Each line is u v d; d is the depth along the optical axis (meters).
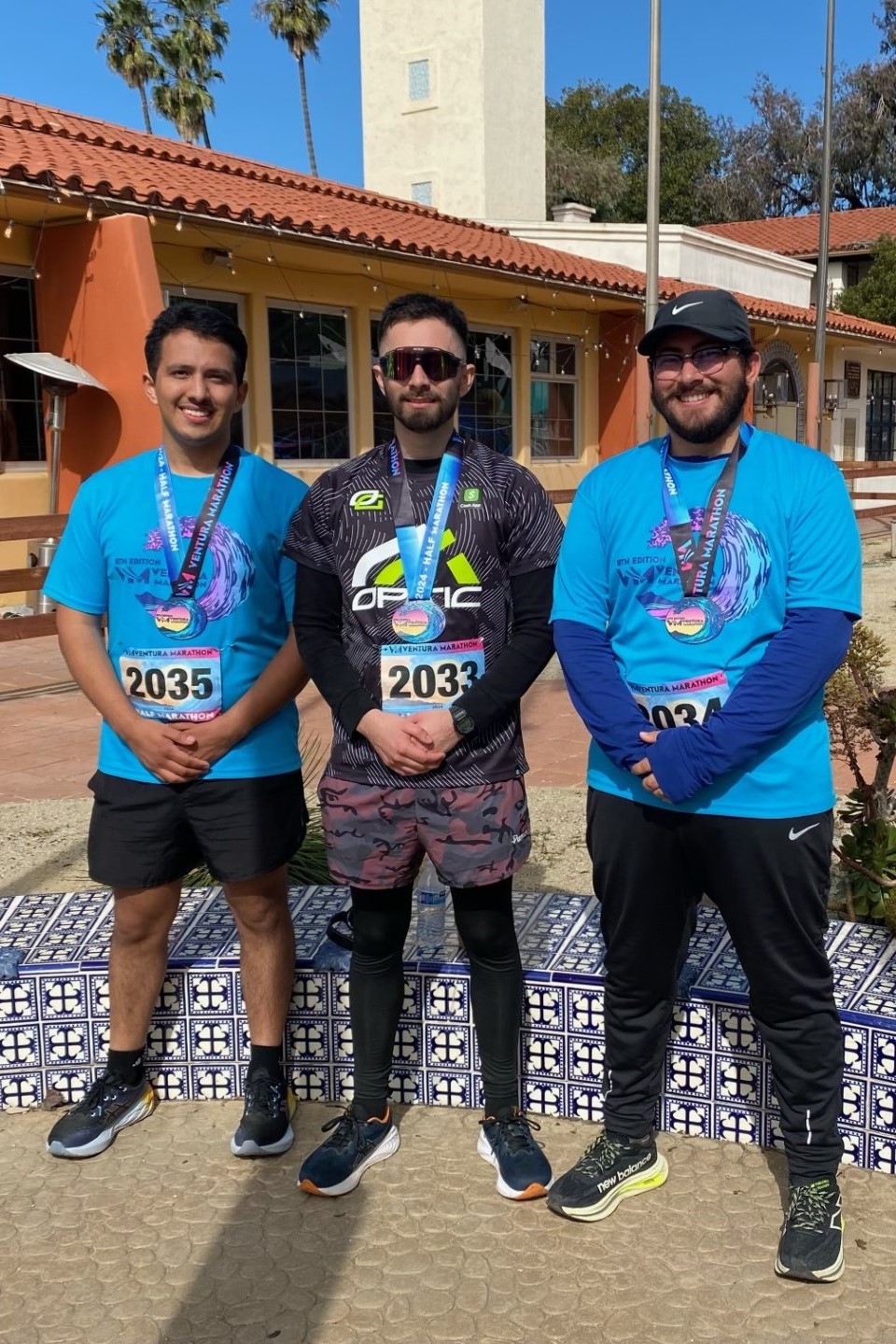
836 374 25.27
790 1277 2.26
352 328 13.67
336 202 15.02
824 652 2.11
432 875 3.12
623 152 43.41
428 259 12.21
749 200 42.94
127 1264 2.37
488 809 2.43
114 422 10.07
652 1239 2.40
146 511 2.56
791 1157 2.34
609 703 2.26
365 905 2.55
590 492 2.37
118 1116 2.81
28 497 10.47
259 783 2.61
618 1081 2.50
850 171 42.91
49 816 5.20
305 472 13.22
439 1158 2.72
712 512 2.19
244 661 2.60
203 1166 2.72
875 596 11.65
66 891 4.05
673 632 2.21
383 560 2.39
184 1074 3.01
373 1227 2.47
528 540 2.43
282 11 37.78
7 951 3.04
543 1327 2.16
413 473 2.43
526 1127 2.66
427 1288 2.28
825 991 2.28
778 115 42.44
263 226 10.46
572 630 2.34
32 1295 2.29
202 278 11.68
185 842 2.67
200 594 2.53
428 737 2.35
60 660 9.20
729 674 2.19
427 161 24.56
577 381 17.58
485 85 23.62
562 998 2.83
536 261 14.80
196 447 2.54
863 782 3.22
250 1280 2.31
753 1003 2.32
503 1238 2.43
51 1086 3.01
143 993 2.81
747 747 2.11
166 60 35.66
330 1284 2.29
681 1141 2.77
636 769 2.22
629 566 2.26
